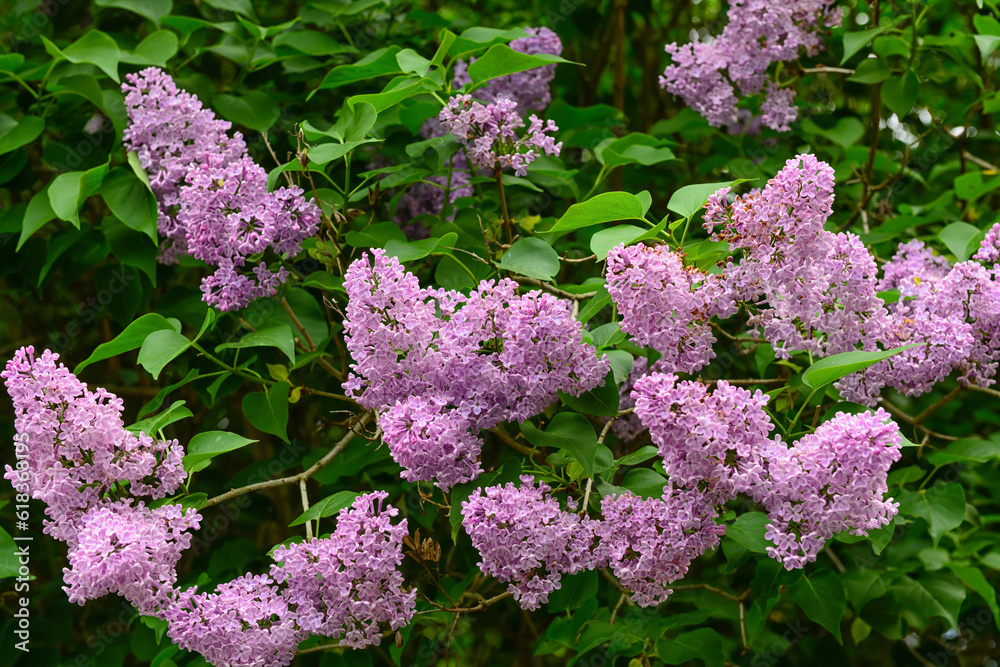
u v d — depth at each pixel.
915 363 2.17
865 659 2.98
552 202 2.65
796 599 2.24
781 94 2.47
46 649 2.46
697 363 2.09
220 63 2.54
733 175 2.51
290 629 2.08
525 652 2.67
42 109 2.46
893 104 2.44
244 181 2.19
